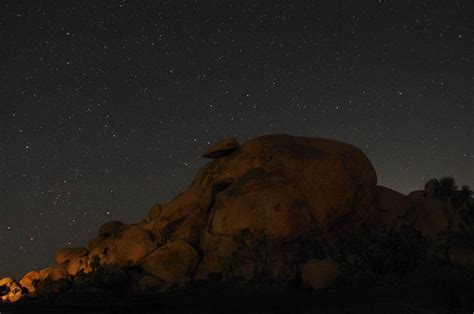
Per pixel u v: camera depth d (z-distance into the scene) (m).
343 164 44.88
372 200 46.41
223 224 40.16
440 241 41.47
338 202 43.22
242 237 36.34
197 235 41.56
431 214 47.25
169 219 43.69
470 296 20.77
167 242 42.06
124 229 48.06
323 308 23.47
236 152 45.88
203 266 39.25
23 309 31.78
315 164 43.97
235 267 35.56
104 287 37.81
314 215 42.06
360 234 41.53
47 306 32.38
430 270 32.88
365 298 25.72
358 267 33.28
